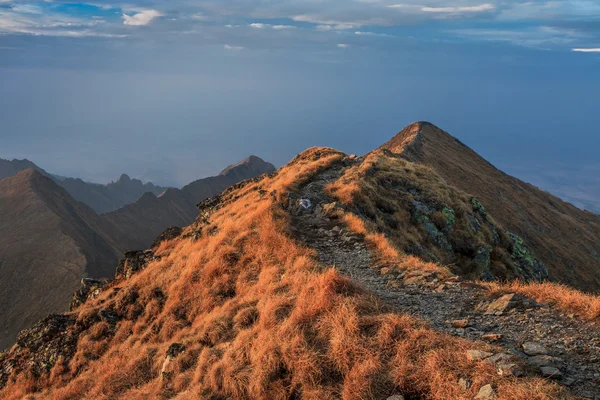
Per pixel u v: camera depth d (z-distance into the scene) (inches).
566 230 2613.2
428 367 262.8
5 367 778.2
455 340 287.6
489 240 1047.6
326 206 794.2
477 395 230.2
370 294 394.6
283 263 568.4
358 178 994.1
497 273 963.3
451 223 1002.1
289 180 1003.9
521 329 309.6
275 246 625.6
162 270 831.7
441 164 2539.4
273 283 499.5
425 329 308.0
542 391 218.1
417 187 1088.2
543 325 308.8
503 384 230.5
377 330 314.7
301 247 606.5
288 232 672.4
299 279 462.0
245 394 329.4
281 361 329.4
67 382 665.0
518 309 342.6
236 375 341.7
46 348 766.5
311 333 344.2
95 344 713.0
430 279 450.6
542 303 345.4
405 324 313.1
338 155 1387.8
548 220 2613.2
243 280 588.4
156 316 690.8
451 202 1086.4
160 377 455.2
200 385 368.5
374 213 858.8
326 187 951.0
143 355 553.3
